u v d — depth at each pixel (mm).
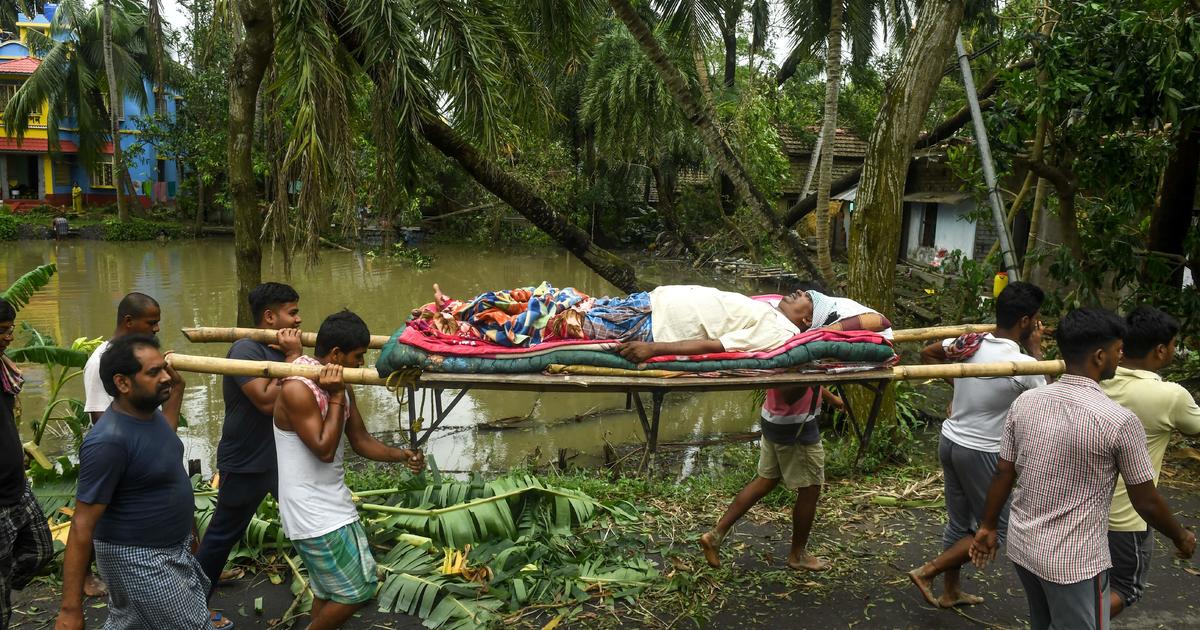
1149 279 7785
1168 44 6184
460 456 7453
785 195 25047
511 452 7562
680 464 7129
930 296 13375
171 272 19016
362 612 3898
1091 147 7391
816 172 24875
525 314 3898
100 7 27141
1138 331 3238
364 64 7602
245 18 7043
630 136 21406
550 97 9406
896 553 4598
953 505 3881
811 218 25266
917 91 6469
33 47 28562
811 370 3865
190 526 3008
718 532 4246
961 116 12109
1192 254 7688
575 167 26438
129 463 2771
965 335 3832
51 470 4910
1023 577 2934
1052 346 8305
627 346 3732
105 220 27938
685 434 8086
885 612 3934
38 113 29438
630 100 20672
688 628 3783
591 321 3955
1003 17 9641
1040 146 8023
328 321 3439
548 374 3730
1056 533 2768
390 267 21375
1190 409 3180
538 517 4688
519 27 9641
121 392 2799
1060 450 2754
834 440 7035
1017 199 9695
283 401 3125
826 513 5164
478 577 4105
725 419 8617
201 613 3012
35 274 6207
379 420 8508
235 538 3740
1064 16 7305
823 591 4137
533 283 19141
